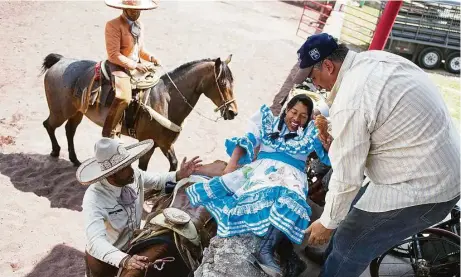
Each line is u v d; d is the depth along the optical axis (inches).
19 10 535.8
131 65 224.8
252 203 125.3
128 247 135.6
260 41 569.9
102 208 133.6
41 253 201.3
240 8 725.3
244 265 118.6
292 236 120.0
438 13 582.9
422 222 121.4
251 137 137.0
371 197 123.3
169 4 673.6
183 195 152.0
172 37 534.6
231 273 117.4
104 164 130.9
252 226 122.7
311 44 115.9
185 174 156.4
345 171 113.0
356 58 115.8
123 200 138.6
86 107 240.1
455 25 586.9
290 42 581.9
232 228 124.6
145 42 504.4
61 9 561.9
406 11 589.0
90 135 308.8
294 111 134.0
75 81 248.7
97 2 611.5
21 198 234.8
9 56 414.9
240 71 463.2
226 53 511.5
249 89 422.3
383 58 114.7
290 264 138.0
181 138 322.3
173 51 492.1
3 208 224.4
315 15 743.7
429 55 603.2
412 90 110.4
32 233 211.8
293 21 694.5
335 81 118.2
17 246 203.2
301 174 133.8
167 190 159.3
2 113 319.9
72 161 271.9
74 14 552.1
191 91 247.4
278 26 657.0
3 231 210.1
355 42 599.2
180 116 250.4
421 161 113.5
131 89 230.1
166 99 242.2
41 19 518.9
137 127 239.1
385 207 120.3
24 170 259.9
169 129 240.5
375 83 110.0
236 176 134.6
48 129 270.7
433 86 115.3
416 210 118.8
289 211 121.6
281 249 132.1
